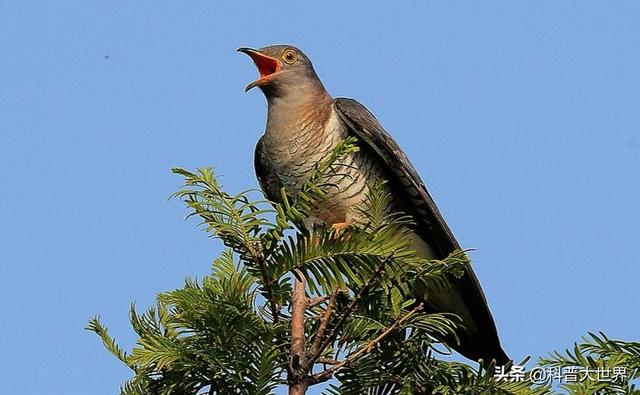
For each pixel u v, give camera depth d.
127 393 6.19
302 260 5.82
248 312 5.81
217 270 7.07
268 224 5.61
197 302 5.98
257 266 5.79
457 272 6.60
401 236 6.13
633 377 6.05
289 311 6.69
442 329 6.26
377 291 6.47
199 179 5.61
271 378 5.78
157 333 6.36
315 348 6.00
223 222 5.62
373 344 6.14
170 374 5.97
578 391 5.92
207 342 5.93
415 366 6.65
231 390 5.95
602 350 6.19
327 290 5.89
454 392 6.23
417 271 6.36
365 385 6.49
